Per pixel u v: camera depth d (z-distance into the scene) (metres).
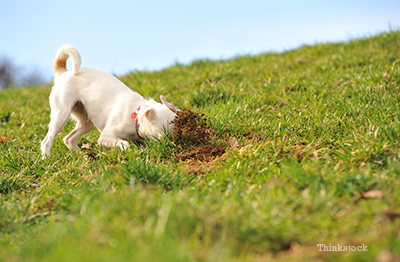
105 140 4.09
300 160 3.11
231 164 3.18
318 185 2.42
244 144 3.73
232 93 5.80
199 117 3.96
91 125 4.68
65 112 4.26
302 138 3.58
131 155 3.52
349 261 1.65
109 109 4.25
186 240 1.88
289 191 2.36
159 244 1.80
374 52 7.12
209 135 3.94
